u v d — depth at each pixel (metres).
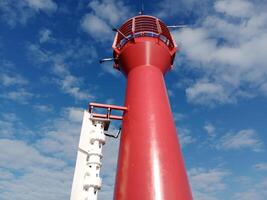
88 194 18.94
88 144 20.81
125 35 26.11
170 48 26.31
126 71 24.50
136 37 24.98
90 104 21.88
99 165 20.16
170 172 17.11
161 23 26.42
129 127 20.05
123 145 19.59
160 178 16.70
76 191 18.83
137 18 26.39
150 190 16.25
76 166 19.56
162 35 26.34
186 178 17.69
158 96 21.30
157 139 18.56
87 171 19.78
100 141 21.03
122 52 24.86
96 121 21.77
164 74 24.86
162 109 20.55
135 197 16.31
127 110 21.27
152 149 18.05
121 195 17.00
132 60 23.88
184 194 16.45
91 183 19.16
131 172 17.47
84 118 21.48
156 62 23.77
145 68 23.09
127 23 26.48
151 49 23.98
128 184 17.05
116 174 18.88
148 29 25.52
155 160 17.50
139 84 22.05
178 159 18.14
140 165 17.47
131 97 21.72
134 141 18.86
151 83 22.02
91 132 21.25
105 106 21.83
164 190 16.22
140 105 20.67
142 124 19.52
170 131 19.47
